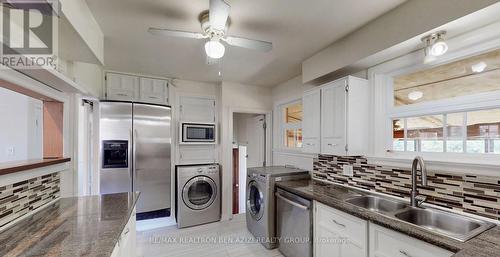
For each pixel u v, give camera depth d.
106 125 2.85
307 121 2.64
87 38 1.58
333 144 2.24
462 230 1.43
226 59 2.68
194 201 3.49
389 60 1.98
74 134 1.98
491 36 1.41
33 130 1.63
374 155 2.12
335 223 1.84
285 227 2.51
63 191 1.88
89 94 2.01
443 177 1.59
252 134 4.52
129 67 2.99
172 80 3.58
